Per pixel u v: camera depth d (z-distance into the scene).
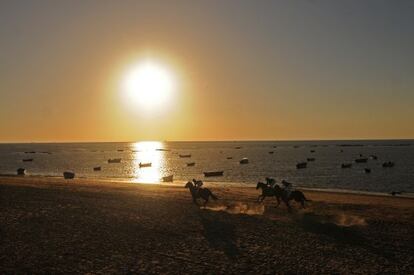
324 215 25.81
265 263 15.99
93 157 189.50
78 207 27.77
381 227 22.23
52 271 15.04
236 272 14.97
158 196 34.59
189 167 119.12
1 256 16.77
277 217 24.97
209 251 17.62
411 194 51.94
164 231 21.20
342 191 53.25
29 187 39.41
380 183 68.00
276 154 196.75
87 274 14.75
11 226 21.92
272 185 30.08
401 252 17.53
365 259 16.53
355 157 160.25
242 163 130.75
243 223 23.09
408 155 165.38
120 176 89.50
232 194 37.59
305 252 17.47
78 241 19.19
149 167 121.25
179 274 14.78
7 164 136.12
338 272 14.99
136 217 24.64
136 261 16.27
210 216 25.11
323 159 149.25
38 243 18.77
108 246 18.39
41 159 171.25
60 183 47.44
